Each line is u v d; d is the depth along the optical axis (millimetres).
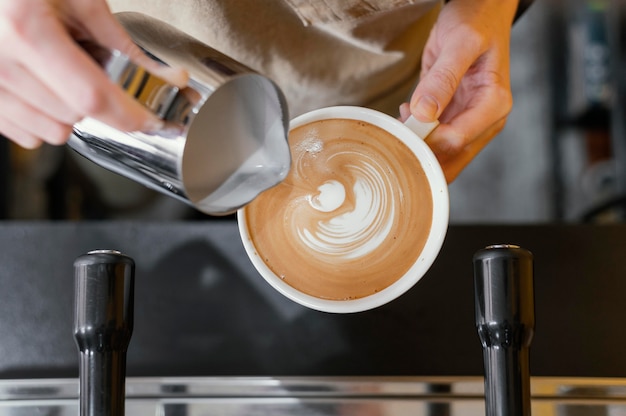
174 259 565
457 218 1361
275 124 405
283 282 457
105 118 349
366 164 478
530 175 1358
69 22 351
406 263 463
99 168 1125
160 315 557
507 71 602
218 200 395
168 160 367
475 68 588
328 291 459
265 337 553
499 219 1355
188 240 568
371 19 617
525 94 1362
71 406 512
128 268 402
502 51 595
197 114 377
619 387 510
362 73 675
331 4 594
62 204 1141
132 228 571
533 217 1354
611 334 548
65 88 335
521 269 395
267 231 467
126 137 378
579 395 513
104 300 391
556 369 545
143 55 361
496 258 394
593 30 1343
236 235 568
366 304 446
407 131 471
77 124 401
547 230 569
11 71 346
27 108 378
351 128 480
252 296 559
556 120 1359
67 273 564
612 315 551
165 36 414
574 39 1348
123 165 410
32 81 351
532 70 1361
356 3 596
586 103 1346
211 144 390
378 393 514
